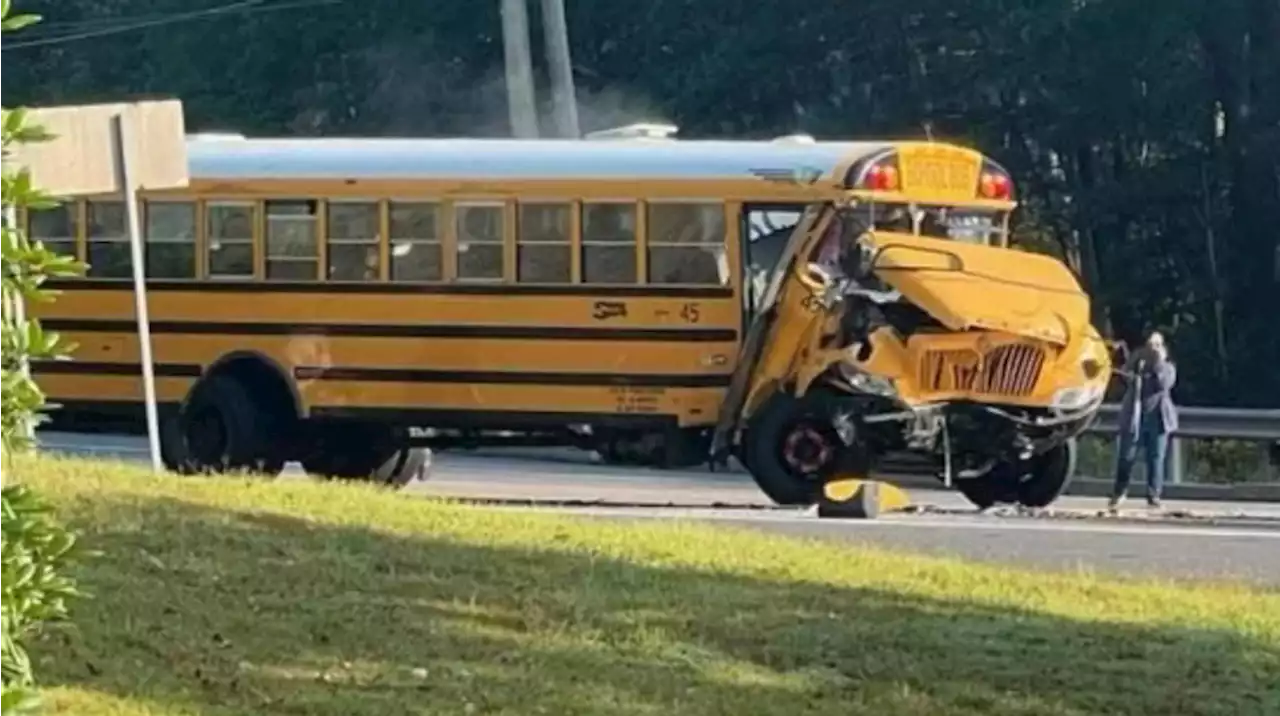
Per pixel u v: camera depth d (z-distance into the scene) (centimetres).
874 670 1429
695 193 2962
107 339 3169
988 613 1634
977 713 1366
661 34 5881
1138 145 5612
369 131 6216
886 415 2917
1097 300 5666
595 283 3002
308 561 1600
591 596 1556
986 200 3066
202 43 6400
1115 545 2534
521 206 3020
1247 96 5481
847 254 2931
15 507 845
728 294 2961
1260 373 5528
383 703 1302
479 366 3038
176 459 3162
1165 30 5369
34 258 841
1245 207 5544
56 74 6812
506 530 1859
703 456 3008
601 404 3002
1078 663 1483
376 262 3077
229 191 3125
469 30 6141
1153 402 3422
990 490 3127
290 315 3108
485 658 1398
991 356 2938
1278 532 2772
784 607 1574
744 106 5750
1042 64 5462
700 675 1390
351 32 6241
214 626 1420
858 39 5612
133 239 2305
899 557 1944
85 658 1334
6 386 859
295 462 3231
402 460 3269
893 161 2966
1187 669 1491
